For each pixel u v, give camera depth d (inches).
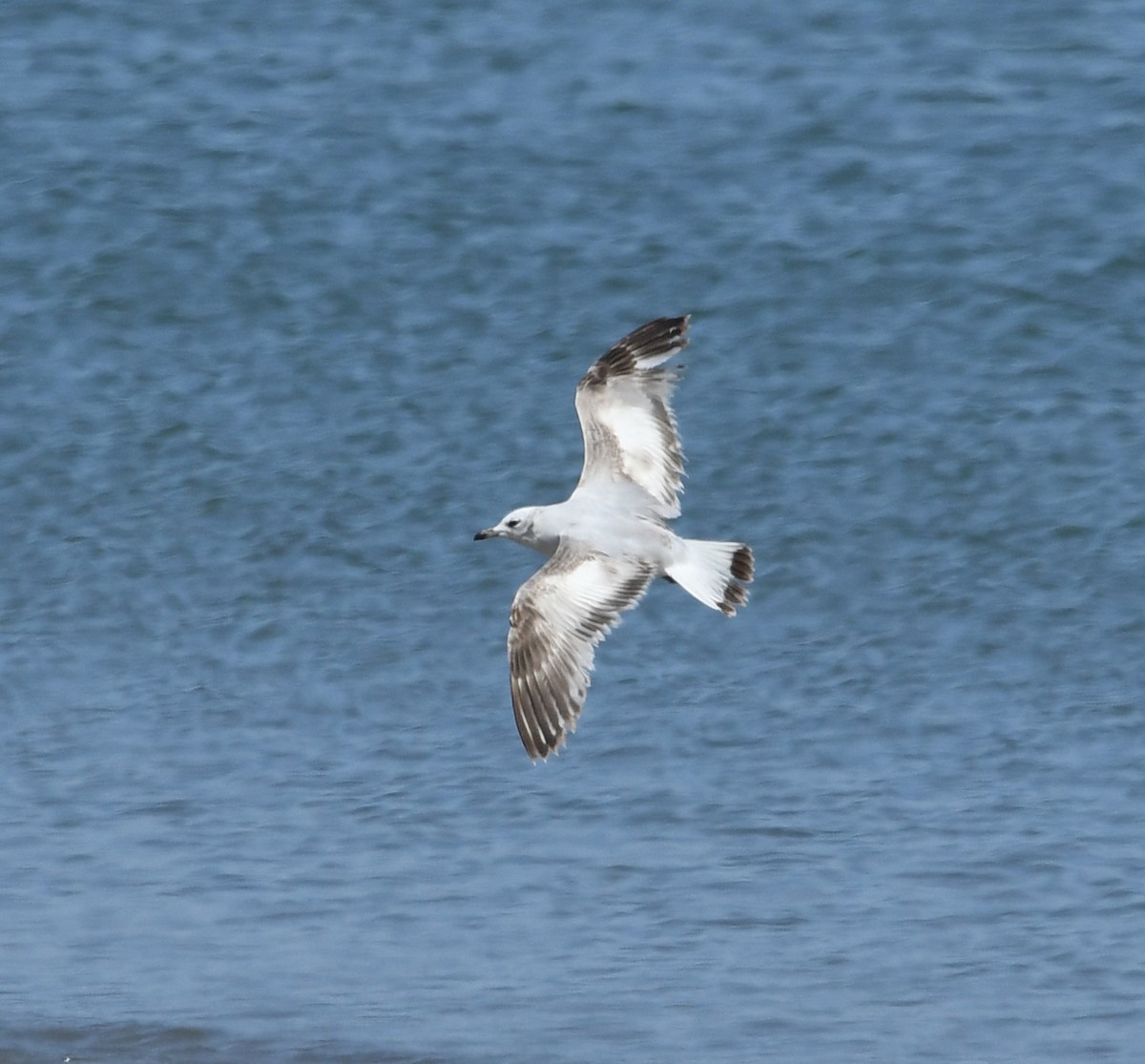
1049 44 1403.8
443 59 1412.4
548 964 577.9
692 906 611.5
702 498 952.9
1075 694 774.5
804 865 638.5
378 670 806.5
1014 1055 519.8
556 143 1290.6
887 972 567.8
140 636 844.6
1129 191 1216.8
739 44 1427.2
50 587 888.3
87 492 965.2
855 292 1131.9
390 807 687.7
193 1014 550.9
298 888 629.3
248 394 1055.0
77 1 1504.7
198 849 657.0
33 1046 534.9
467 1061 521.7
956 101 1331.2
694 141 1289.4
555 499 959.6
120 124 1325.0
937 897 612.7
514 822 676.1
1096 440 990.4
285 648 828.0
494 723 757.3
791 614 852.0
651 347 454.6
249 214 1218.0
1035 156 1261.1
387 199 1229.7
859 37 1427.2
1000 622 839.1
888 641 822.5
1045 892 613.6
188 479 976.3
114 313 1131.3
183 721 761.6
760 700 770.2
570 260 1168.8
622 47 1427.2
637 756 725.3
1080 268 1143.0
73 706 775.7
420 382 1060.5
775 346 1085.8
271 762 725.9
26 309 1134.4
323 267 1167.6
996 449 984.3
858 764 717.3
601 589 403.5
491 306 1130.7
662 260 1165.7
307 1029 542.3
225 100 1358.3
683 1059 521.0
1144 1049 522.3
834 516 934.4
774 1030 535.8
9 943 596.1
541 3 1505.9
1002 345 1081.4
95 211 1221.1
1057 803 679.1
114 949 593.0
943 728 745.6
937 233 1179.9
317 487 965.2
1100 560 887.7
